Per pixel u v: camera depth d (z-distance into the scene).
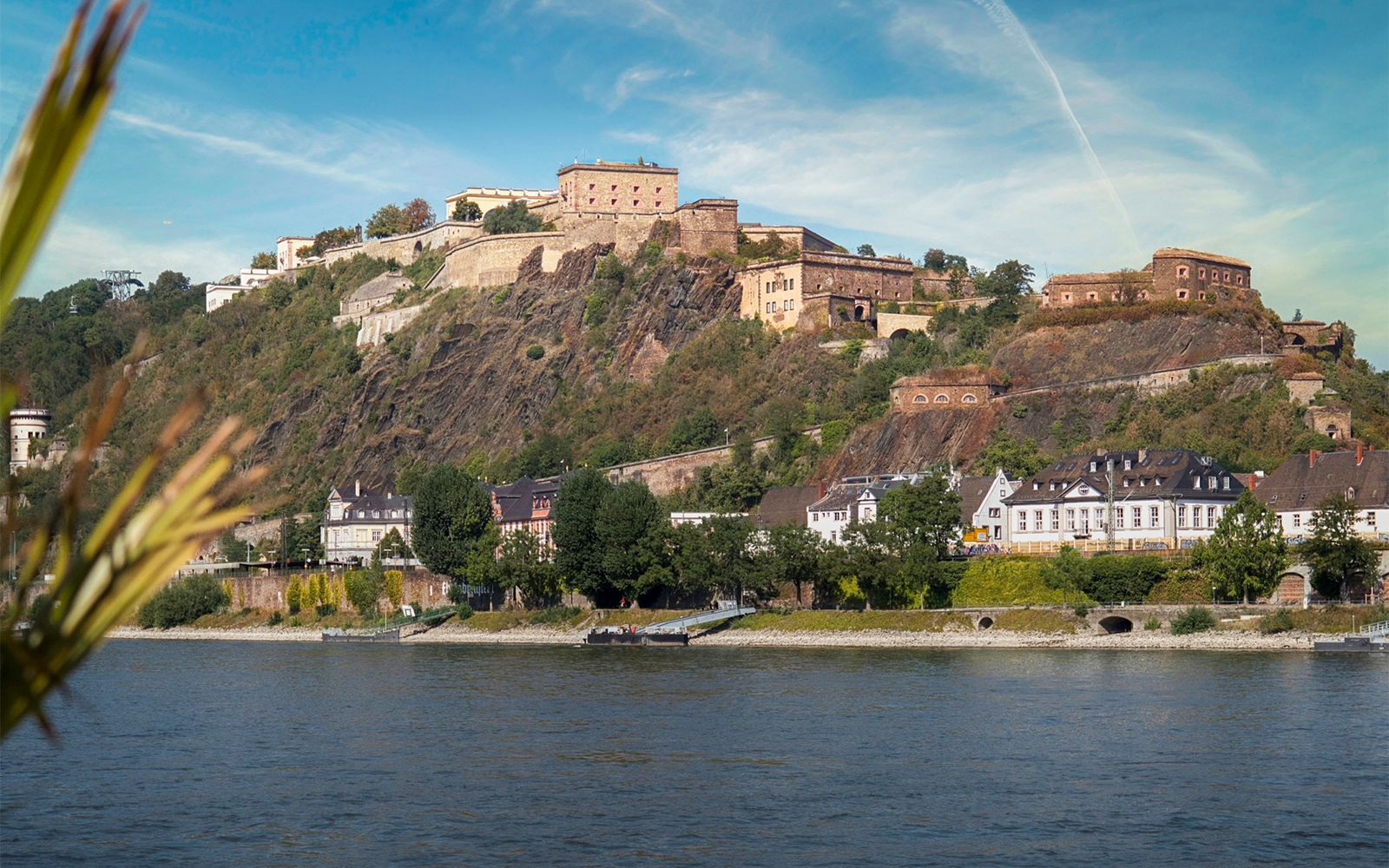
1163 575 154.75
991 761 80.69
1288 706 99.62
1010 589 161.25
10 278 9.23
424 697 116.25
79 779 79.25
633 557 184.25
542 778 77.94
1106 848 61.16
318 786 76.56
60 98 9.34
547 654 162.50
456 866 59.47
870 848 61.50
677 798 72.12
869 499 198.50
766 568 174.25
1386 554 146.62
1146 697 106.00
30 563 10.83
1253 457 198.00
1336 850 60.59
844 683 120.38
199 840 64.56
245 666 151.50
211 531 11.20
